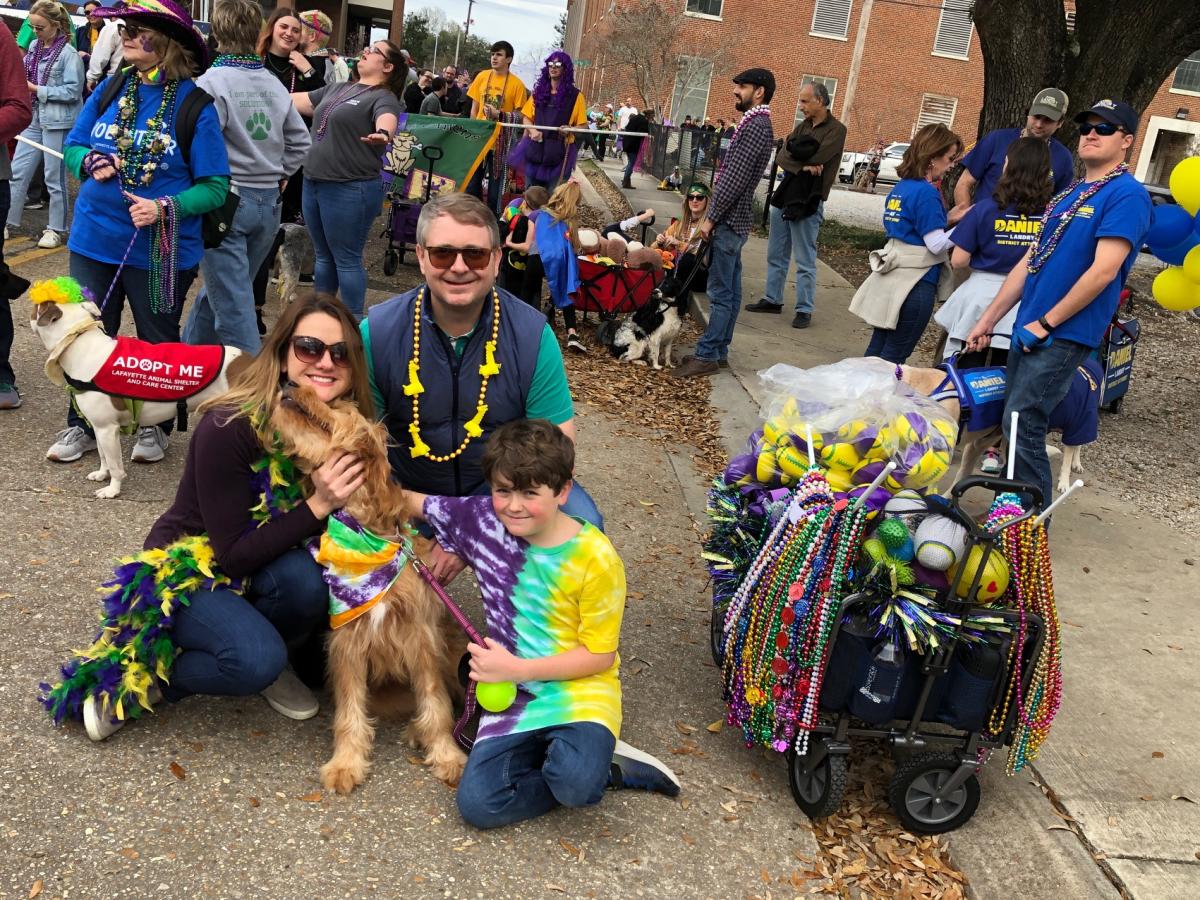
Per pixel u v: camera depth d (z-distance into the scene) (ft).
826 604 8.75
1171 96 121.80
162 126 13.62
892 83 116.98
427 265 9.19
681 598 13.37
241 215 16.08
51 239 26.20
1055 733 11.10
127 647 8.66
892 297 20.44
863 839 9.41
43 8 24.61
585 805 9.02
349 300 20.67
